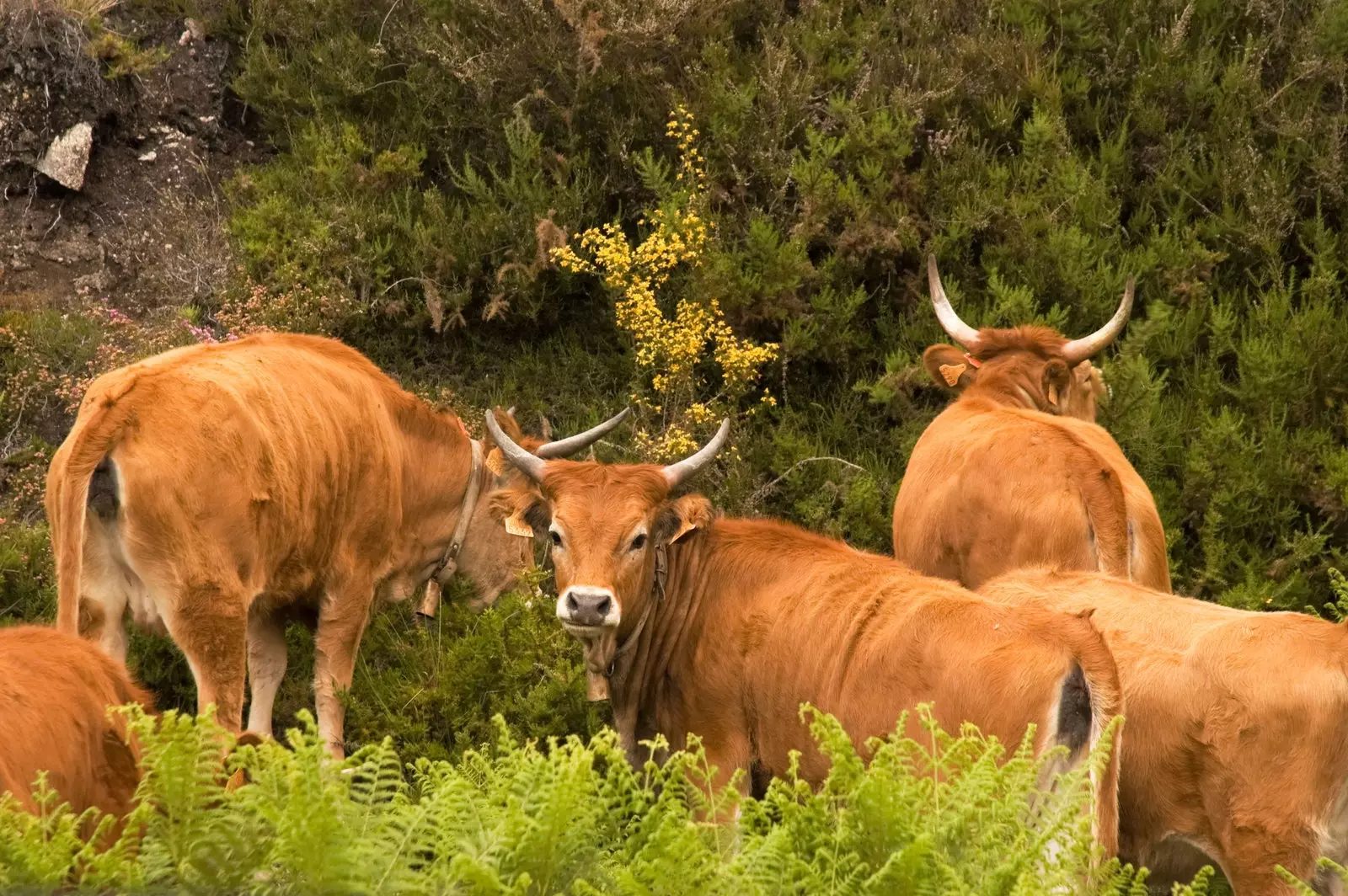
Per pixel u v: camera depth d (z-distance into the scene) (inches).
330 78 1759.4
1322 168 1620.3
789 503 1460.4
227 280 1635.1
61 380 1513.3
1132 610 861.2
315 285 1569.9
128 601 983.6
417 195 1683.1
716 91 1653.5
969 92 1715.1
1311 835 770.8
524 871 507.8
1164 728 814.5
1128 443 1390.3
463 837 525.0
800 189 1579.7
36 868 487.5
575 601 894.4
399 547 1245.1
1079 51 1764.3
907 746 742.5
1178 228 1612.9
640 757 981.2
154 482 958.4
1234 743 789.2
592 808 543.8
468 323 1627.7
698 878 514.9
